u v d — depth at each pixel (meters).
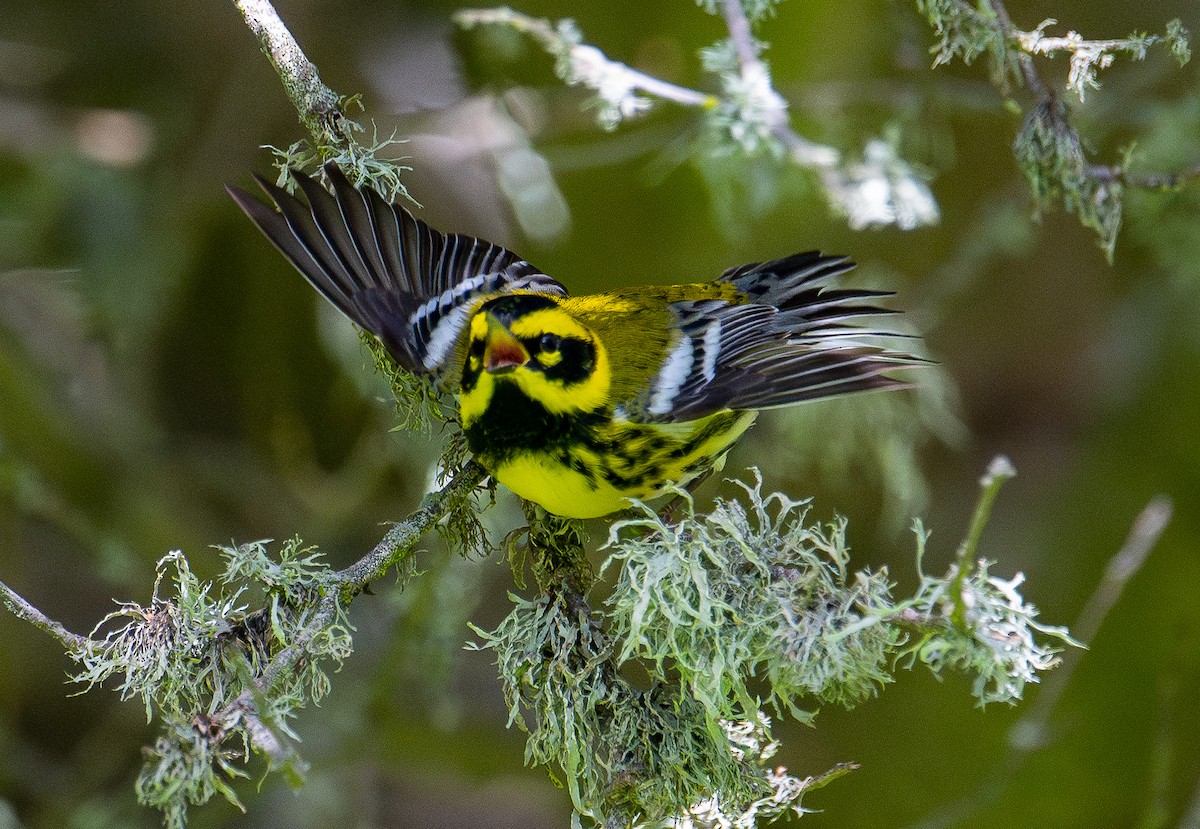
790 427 11.05
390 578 11.97
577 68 8.23
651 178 11.09
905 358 6.40
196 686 5.64
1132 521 12.07
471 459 6.93
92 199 11.20
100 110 11.85
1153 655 11.40
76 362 11.65
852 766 6.05
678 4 10.52
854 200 8.77
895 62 10.77
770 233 11.41
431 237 7.29
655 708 5.93
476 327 6.65
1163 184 7.11
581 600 6.16
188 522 11.72
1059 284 12.55
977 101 10.23
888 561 12.38
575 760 5.85
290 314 11.90
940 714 11.50
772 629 5.48
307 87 6.76
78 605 12.34
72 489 11.16
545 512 6.80
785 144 8.12
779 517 5.73
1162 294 12.66
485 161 10.79
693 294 7.63
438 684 9.95
